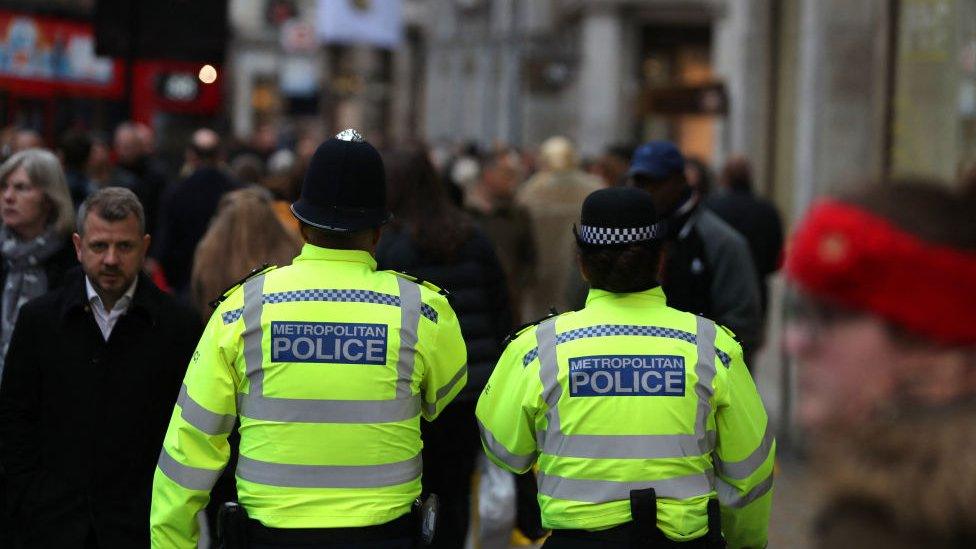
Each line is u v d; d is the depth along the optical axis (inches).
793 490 647.1
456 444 443.5
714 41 2273.6
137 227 358.9
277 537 282.2
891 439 124.9
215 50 802.8
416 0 4141.2
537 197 757.9
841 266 127.8
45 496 356.8
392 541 288.7
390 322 294.5
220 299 295.6
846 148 789.9
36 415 364.8
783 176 952.9
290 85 3981.3
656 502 291.3
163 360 362.0
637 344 298.8
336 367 287.7
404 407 295.0
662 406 294.8
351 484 286.0
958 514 118.9
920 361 126.3
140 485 362.0
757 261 674.8
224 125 1523.1
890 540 123.5
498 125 3097.9
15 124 1519.4
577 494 295.6
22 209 425.1
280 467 284.4
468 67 3257.9
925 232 124.8
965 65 734.5
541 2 2970.0
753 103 992.2
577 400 296.5
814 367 134.5
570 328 303.7
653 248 304.3
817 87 792.9
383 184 302.5
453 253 446.9
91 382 358.3
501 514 470.3
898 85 753.6
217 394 288.0
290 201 611.2
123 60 800.3
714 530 293.4
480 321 450.9
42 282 432.1
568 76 2455.7
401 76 4249.5
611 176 793.6
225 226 446.9
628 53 2375.7
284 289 292.7
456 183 619.5
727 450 304.0
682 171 468.1
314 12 4067.4
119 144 882.1
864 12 783.1
